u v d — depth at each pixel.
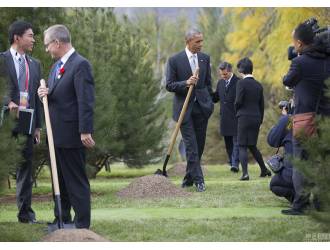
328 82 8.63
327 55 9.84
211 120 32.44
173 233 8.99
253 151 16.48
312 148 8.19
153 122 20.52
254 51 30.30
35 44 13.60
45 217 10.62
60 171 9.20
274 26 29.14
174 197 12.41
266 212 10.60
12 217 10.70
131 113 19.39
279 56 26.77
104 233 9.09
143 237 8.80
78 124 9.04
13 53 10.05
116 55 19.61
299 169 8.12
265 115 28.78
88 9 19.66
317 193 8.08
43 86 9.11
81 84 8.96
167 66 13.83
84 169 9.12
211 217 10.18
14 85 9.92
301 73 9.80
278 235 8.79
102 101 15.27
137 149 19.59
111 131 16.89
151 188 12.63
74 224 9.14
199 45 13.76
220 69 18.36
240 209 10.92
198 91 13.70
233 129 18.38
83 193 9.07
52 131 9.08
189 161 13.52
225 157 31.81
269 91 34.25
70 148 9.04
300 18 24.53
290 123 10.95
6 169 8.19
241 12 29.92
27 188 10.05
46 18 14.68
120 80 19.41
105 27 19.62
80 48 15.36
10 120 8.52
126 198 12.42
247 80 16.12
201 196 12.52
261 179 16.11
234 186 14.14
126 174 20.30
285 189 11.09
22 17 14.15
